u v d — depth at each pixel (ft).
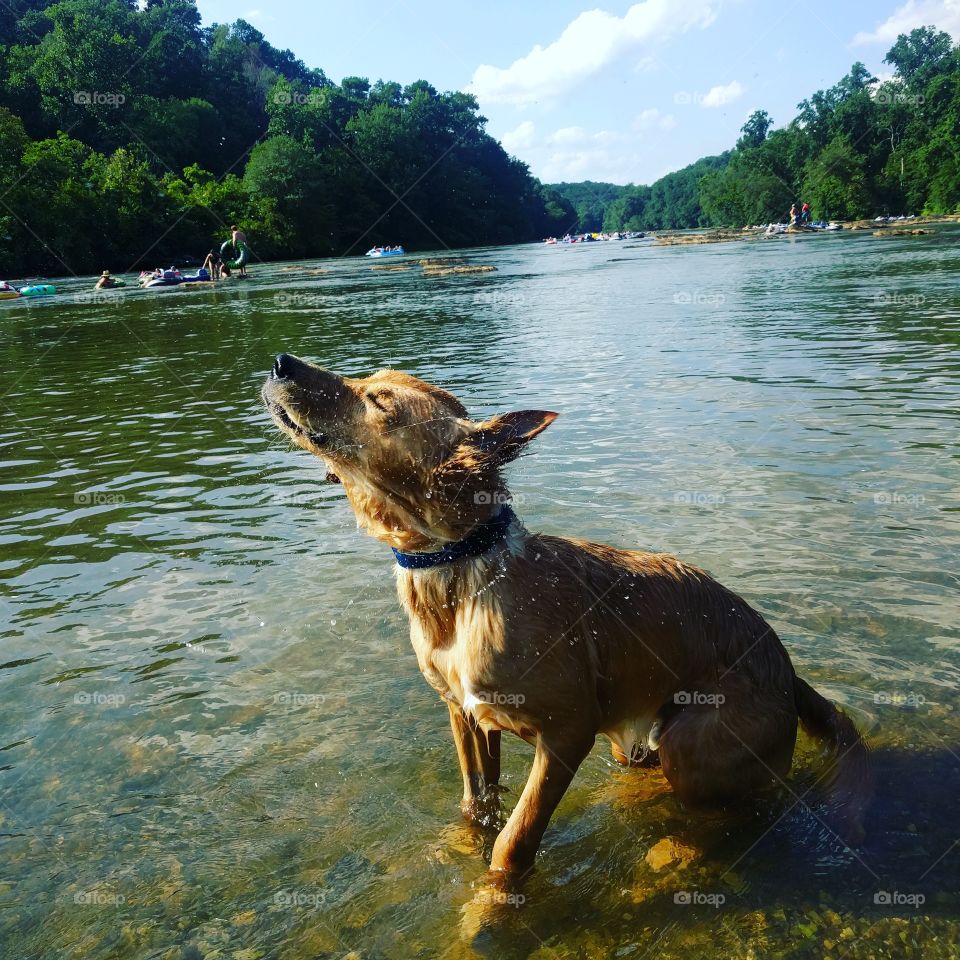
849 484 6.61
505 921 3.16
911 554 5.42
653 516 6.22
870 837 3.44
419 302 25.70
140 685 4.57
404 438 3.44
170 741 4.13
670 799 3.83
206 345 17.79
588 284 29.32
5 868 3.42
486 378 11.86
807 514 6.12
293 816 3.67
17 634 5.11
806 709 4.07
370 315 22.36
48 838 3.56
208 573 5.81
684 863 3.40
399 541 3.57
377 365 13.51
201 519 6.82
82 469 8.45
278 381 3.48
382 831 3.59
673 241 66.13
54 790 3.83
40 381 14.32
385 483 3.49
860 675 4.33
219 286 37.37
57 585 5.74
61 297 34.53
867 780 3.64
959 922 3.03
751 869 3.34
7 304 32.14
